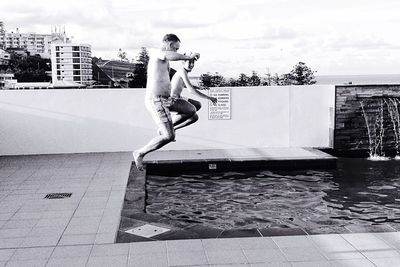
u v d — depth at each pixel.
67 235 4.23
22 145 9.23
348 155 9.62
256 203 5.93
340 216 5.35
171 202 6.00
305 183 6.99
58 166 7.90
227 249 3.75
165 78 4.96
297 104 9.72
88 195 5.86
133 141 9.48
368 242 3.88
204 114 9.55
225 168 8.08
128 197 5.62
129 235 4.14
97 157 8.79
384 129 9.62
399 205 5.77
